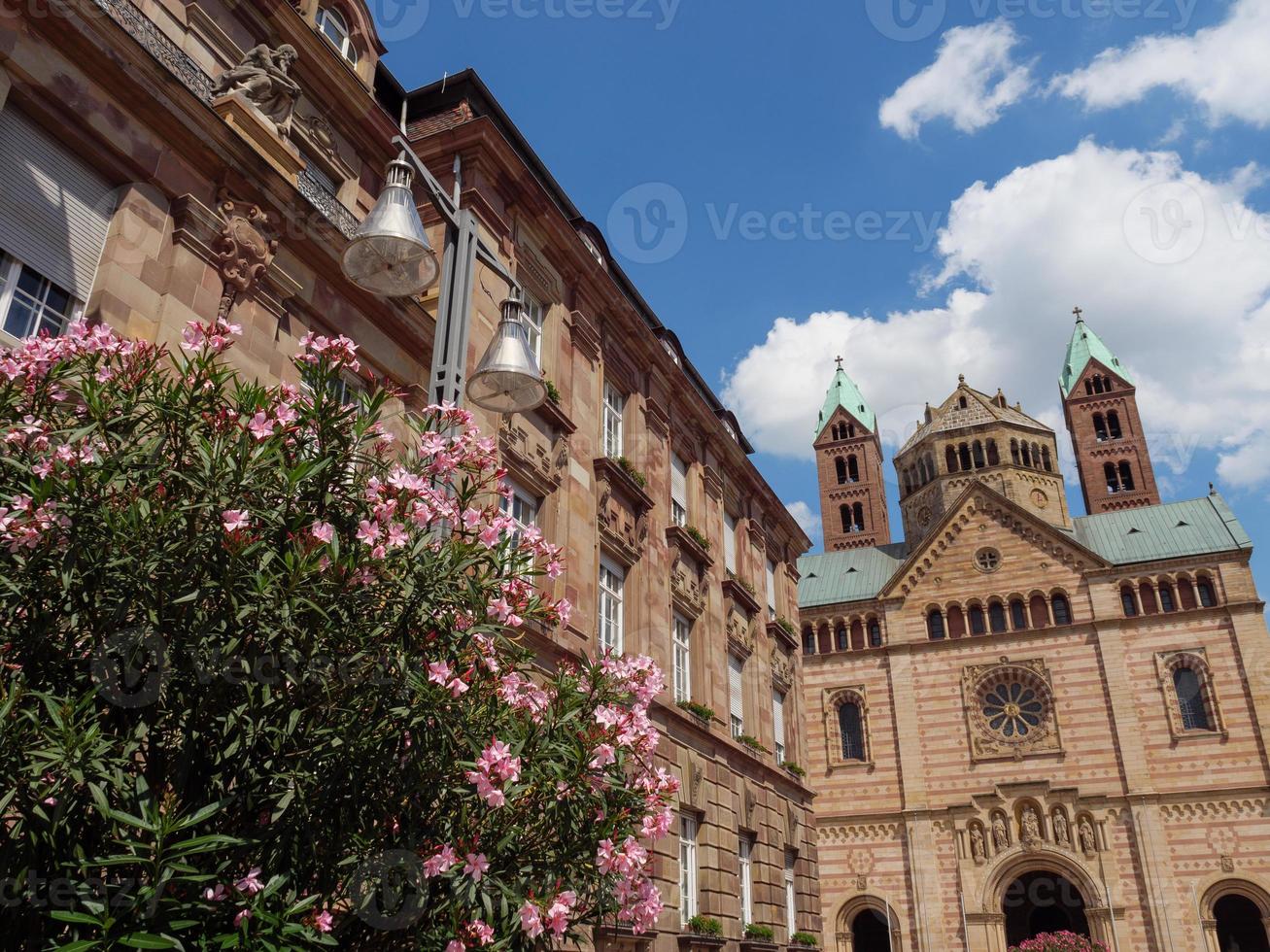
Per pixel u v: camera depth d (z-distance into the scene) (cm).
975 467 7169
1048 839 5209
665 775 973
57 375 774
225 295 1391
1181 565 5591
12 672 696
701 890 2498
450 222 1200
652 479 2773
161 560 695
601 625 2370
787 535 4081
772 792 3228
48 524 693
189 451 772
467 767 782
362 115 1934
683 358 3309
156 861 573
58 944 634
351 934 791
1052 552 5897
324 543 757
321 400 822
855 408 9438
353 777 754
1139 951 4866
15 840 614
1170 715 5259
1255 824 4922
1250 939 5300
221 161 1395
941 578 6125
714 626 3011
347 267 1016
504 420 2039
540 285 2344
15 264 1136
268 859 710
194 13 1588
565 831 837
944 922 5303
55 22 1173
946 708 5784
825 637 6378
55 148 1204
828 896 5612
